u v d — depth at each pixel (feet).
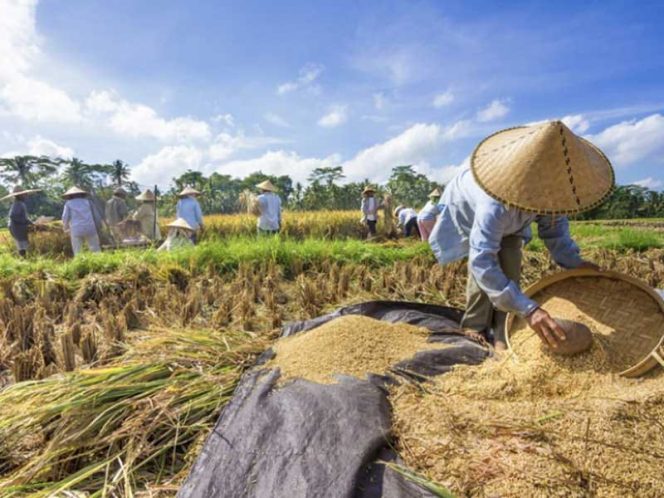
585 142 9.21
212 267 23.82
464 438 7.36
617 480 6.19
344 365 9.64
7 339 13.64
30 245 36.81
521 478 6.29
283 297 20.27
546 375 8.70
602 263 26.48
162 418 8.53
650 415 7.17
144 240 34.32
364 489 6.47
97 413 8.45
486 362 10.09
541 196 8.36
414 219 46.85
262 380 9.23
